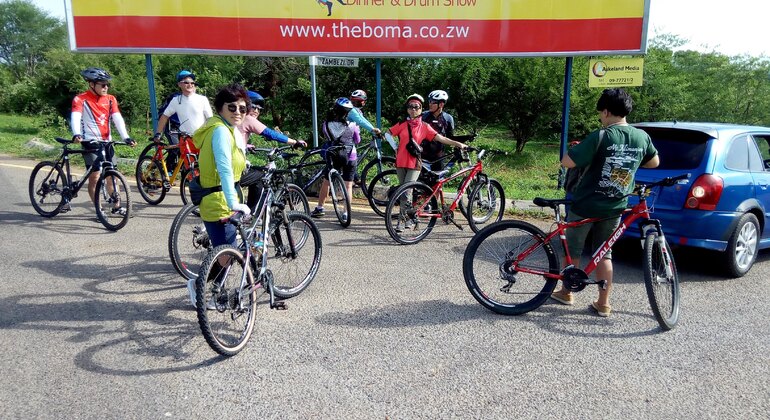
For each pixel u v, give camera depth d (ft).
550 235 14.03
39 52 162.81
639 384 10.93
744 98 63.72
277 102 58.90
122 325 13.11
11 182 31.07
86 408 9.80
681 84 58.70
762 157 18.84
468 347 12.39
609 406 10.16
